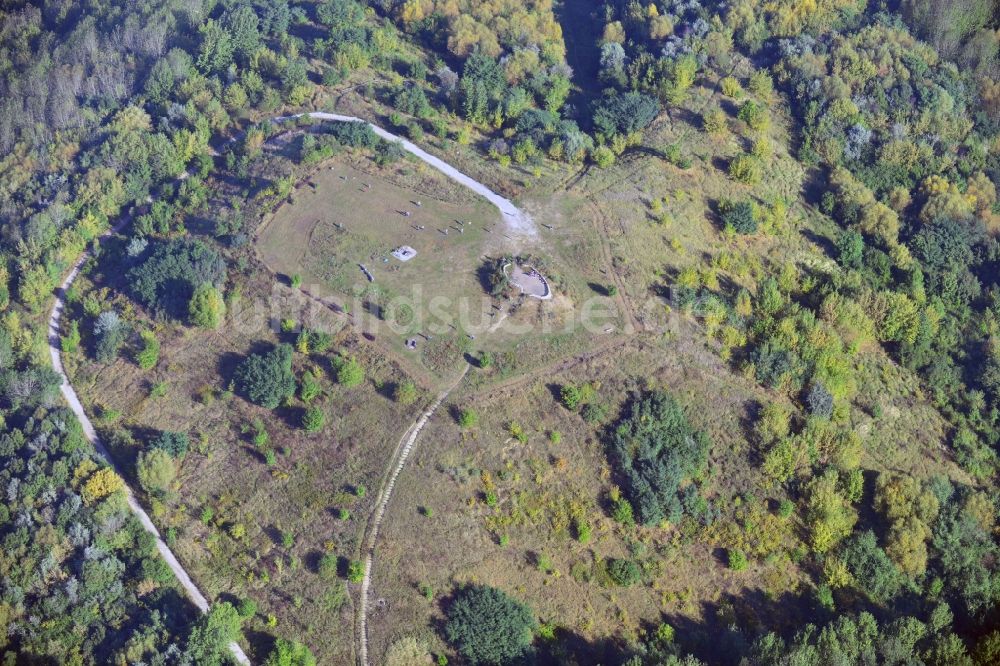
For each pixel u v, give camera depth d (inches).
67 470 4101.9
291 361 4458.7
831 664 3526.1
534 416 4291.3
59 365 4682.6
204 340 4628.4
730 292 4884.4
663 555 3973.9
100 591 3747.5
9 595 3730.3
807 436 4271.7
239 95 5940.0
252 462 4170.8
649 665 3617.1
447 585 3821.4
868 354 4901.6
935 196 5610.2
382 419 4244.6
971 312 5241.1
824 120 5969.5
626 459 4136.3
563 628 3786.9
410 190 5339.6
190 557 3909.9
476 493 4040.4
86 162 5639.8
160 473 4035.4
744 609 3892.7
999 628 3880.4
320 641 3683.6
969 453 4591.5
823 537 4003.4
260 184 5374.0
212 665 3496.6
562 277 4830.2
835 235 5438.0
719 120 5836.6
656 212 5231.3
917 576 4028.1
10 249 5221.5
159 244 5019.7
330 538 3922.2
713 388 4443.9
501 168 5546.3
